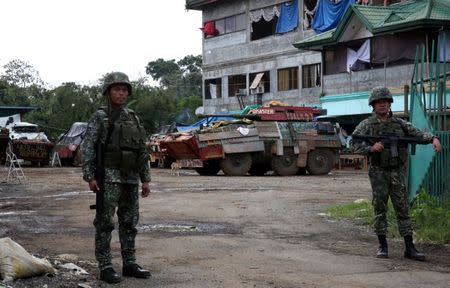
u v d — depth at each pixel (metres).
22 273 5.61
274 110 24.45
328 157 25.27
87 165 5.81
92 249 7.68
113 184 5.84
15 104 52.69
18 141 30.33
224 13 42.00
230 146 23.72
